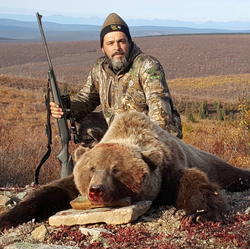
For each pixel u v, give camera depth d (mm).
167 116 4512
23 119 21656
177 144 4242
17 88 39188
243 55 198250
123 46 4805
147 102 4676
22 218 3594
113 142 3688
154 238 3082
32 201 3672
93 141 5492
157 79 4648
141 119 4023
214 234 3053
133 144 3771
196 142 9969
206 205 3457
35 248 2871
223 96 88875
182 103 54969
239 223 3328
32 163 6914
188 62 180625
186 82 120688
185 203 3615
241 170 5449
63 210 3852
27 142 9617
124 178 3418
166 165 3834
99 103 5629
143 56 4812
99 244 2992
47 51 4855
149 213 3666
